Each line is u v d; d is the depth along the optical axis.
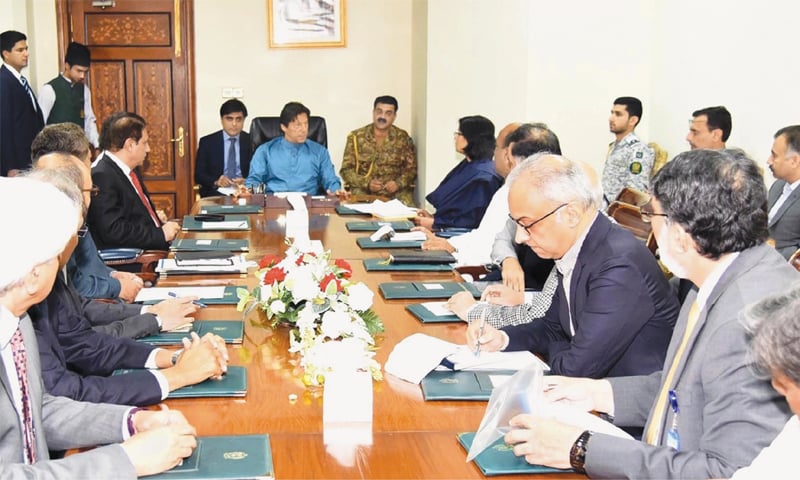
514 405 1.53
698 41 5.44
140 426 1.63
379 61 7.07
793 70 4.44
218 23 6.90
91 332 2.04
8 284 1.36
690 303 1.62
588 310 1.96
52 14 6.70
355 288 2.17
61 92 6.25
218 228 4.08
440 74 6.26
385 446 1.57
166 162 7.02
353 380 1.67
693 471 1.33
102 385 1.78
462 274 3.50
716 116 4.79
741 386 1.32
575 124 6.11
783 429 1.20
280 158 5.71
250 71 6.99
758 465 1.17
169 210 7.08
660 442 1.56
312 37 6.98
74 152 2.94
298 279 2.13
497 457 1.51
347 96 7.09
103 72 6.87
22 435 1.48
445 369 1.99
